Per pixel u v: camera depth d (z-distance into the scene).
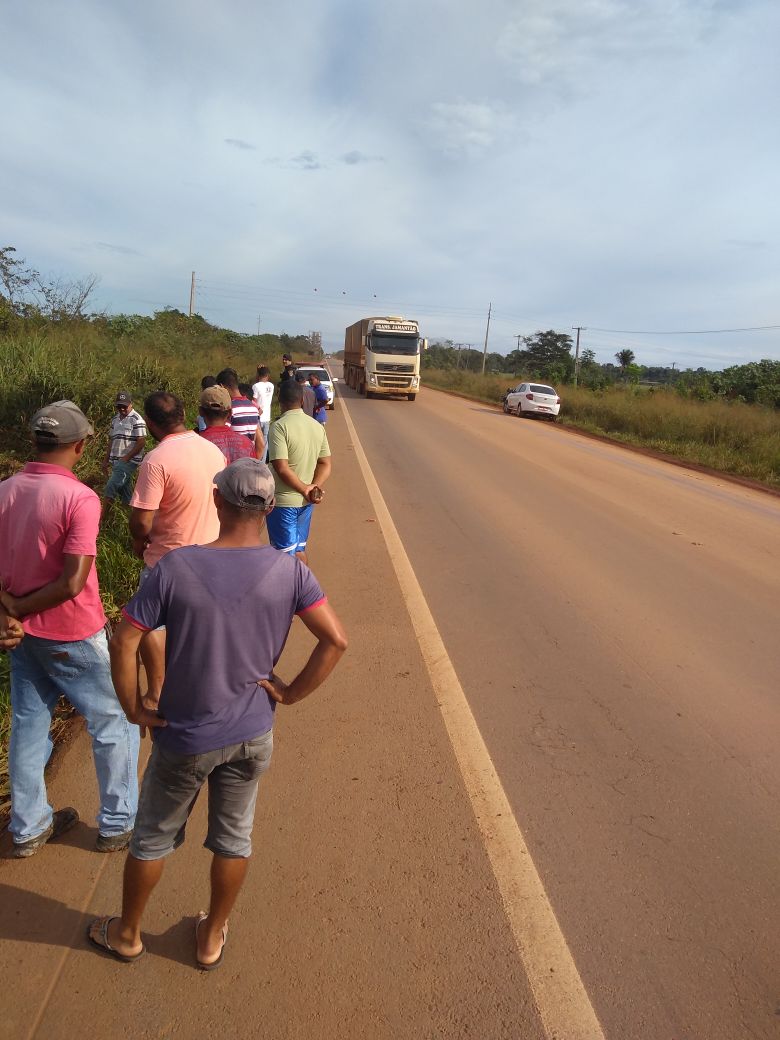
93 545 2.67
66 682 2.82
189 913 2.67
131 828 3.00
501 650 5.19
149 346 19.92
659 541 8.84
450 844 3.10
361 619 5.64
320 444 6.07
